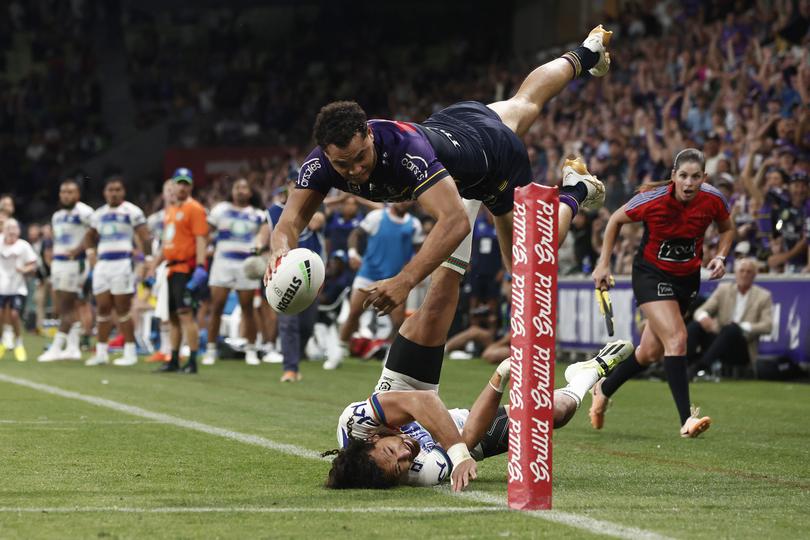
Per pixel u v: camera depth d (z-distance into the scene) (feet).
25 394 125.59
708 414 111.86
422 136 63.16
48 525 53.26
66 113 424.87
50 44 447.42
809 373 152.46
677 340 93.20
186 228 160.25
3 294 190.19
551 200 54.13
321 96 391.04
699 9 248.32
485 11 395.14
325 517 55.11
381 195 64.49
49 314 309.22
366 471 63.67
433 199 60.49
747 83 208.44
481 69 361.30
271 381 147.84
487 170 69.10
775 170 163.63
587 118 244.42
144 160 403.95
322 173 65.16
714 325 151.33
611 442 89.35
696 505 59.26
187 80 423.23
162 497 61.41
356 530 51.75
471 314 203.10
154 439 87.20
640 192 94.22
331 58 408.26
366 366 178.50
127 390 132.05
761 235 163.73
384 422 65.77
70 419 101.24
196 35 437.17
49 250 280.10
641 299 95.25
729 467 75.25
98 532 51.52
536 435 55.88
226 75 414.21
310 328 186.39
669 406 119.44
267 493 62.69
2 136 422.00
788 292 152.56
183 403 117.19
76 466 73.05
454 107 72.74
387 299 58.59
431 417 64.44
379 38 408.26
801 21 212.43
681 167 90.68
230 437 88.94
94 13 447.42
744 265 149.18
